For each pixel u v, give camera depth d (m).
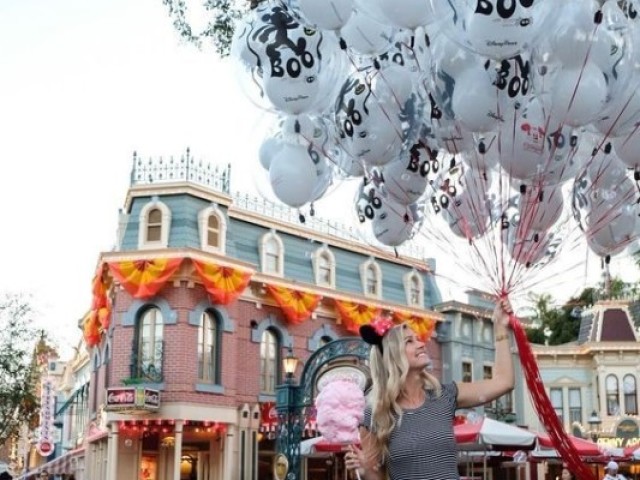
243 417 25.31
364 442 3.58
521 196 6.02
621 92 5.28
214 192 25.44
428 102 5.85
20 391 31.53
